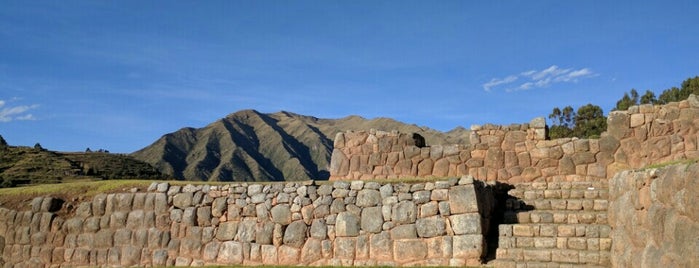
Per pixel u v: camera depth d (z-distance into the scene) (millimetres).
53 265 16062
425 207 12523
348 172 18109
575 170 15656
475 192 12125
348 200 13398
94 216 16078
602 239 10914
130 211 15664
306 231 13617
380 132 17984
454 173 16859
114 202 15930
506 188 14625
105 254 15570
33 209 16719
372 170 17797
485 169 16562
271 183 14688
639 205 8820
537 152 16141
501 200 14031
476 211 11992
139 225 15430
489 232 12625
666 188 7484
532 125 16375
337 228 13297
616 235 10219
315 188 13852
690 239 6461
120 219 15672
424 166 17234
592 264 10547
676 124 14789
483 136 16797
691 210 6539
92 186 17234
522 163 16234
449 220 12203
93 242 15797
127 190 16219
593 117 33781
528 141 16312
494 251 12008
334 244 13258
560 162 15828
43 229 16422
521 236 11719
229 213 14562
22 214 16828
